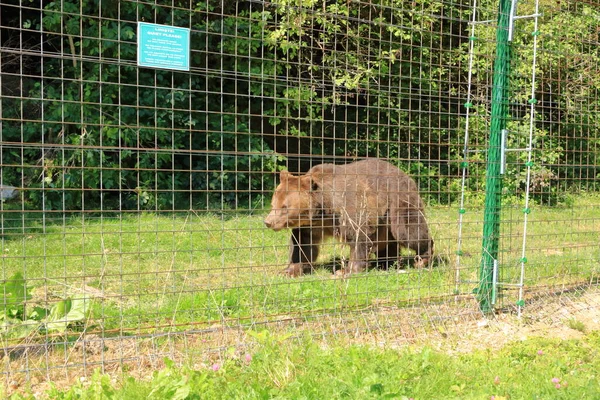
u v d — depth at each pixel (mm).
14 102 13570
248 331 4836
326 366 4438
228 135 14328
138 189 5055
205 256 8836
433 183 14359
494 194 6488
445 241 9633
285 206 7602
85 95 13055
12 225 11125
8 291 5043
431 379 4266
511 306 6609
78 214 12602
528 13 13602
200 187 14383
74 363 4645
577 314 6609
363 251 7879
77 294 6078
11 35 13891
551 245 10008
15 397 3781
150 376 4512
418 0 7301
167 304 6109
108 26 13055
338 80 12664
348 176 7969
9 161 13344
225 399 3869
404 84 14414
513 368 4734
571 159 16000
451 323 6094
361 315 5914
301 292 6469
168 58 4863
